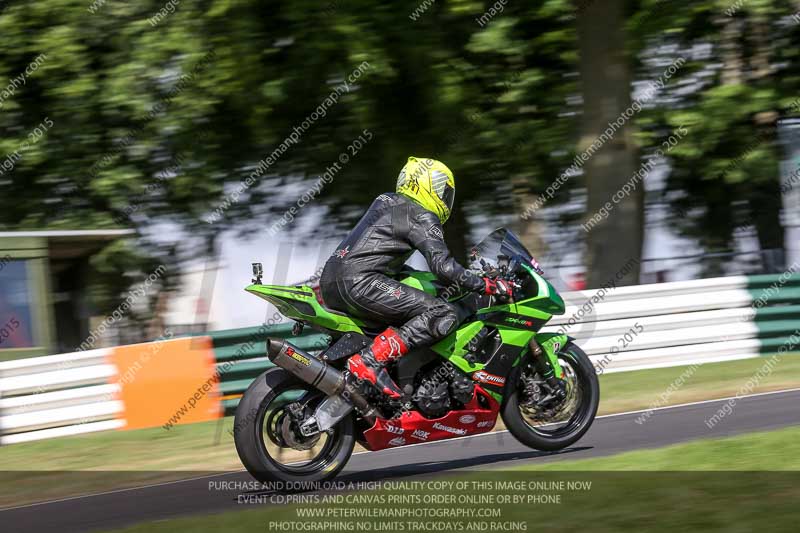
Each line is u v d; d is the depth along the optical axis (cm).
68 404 3094
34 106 4862
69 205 4925
